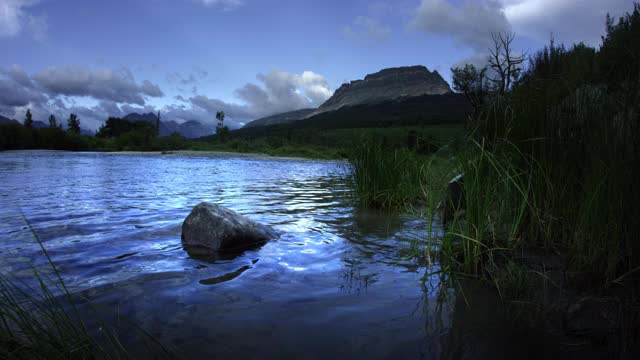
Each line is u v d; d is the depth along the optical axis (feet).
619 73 7.38
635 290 6.10
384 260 9.16
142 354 4.73
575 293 6.34
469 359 4.73
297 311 6.14
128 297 6.64
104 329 5.37
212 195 21.40
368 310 6.21
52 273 7.86
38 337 4.75
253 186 27.07
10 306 5.14
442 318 5.89
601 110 7.32
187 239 10.83
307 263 8.92
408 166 18.22
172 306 6.28
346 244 10.74
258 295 6.84
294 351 4.90
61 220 13.39
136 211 15.48
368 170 18.30
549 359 4.70
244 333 5.36
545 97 9.09
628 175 6.53
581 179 7.96
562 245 8.15
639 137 6.58
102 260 8.88
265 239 11.17
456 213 9.25
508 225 8.93
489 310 6.18
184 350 4.87
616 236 6.56
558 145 8.53
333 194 22.77
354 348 4.99
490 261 7.97
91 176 32.27
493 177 8.70
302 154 114.42
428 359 4.73
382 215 15.48
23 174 32.91
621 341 4.96
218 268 8.47
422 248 10.07
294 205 18.15
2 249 9.56
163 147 137.49
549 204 8.60
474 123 9.80
